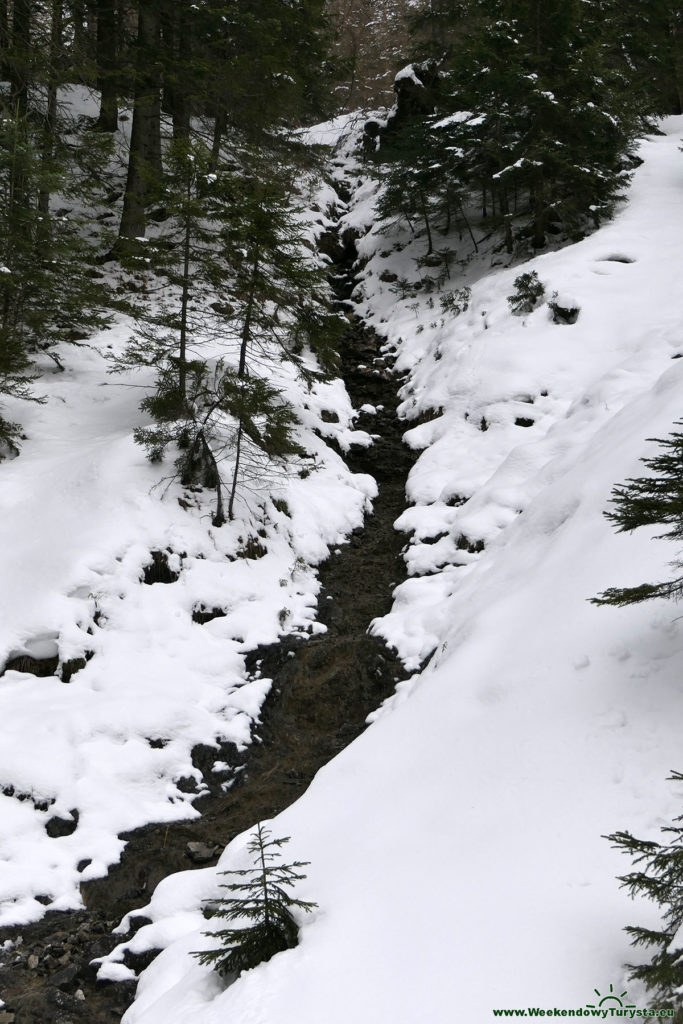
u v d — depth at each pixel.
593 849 3.82
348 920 4.06
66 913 6.04
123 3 18.59
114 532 9.15
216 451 10.69
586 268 14.44
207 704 7.94
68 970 5.44
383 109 29.94
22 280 11.64
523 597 6.52
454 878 4.04
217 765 7.45
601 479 7.39
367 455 13.47
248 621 9.05
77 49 15.79
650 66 22.88
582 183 16.44
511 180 17.38
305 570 10.31
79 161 15.52
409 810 4.86
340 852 4.80
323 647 8.78
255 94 18.38
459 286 17.91
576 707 4.84
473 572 8.80
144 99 16.81
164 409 10.24
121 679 7.98
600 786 4.19
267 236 9.90
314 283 10.56
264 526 10.43
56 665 8.16
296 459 12.20
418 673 8.22
